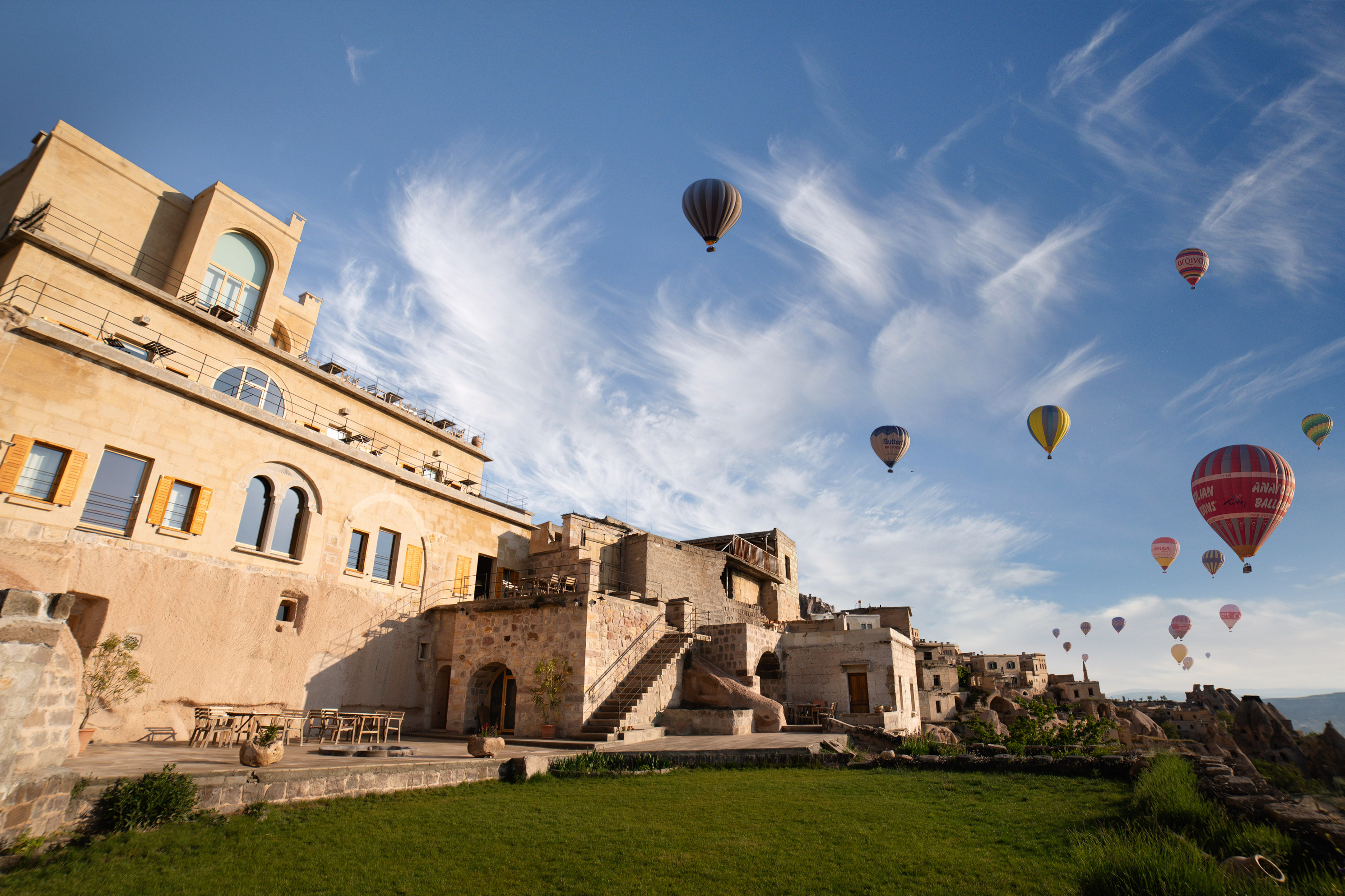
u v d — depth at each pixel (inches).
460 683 899.4
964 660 3046.3
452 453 1233.4
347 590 894.4
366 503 944.9
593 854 368.2
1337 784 417.4
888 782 570.3
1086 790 521.0
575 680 813.2
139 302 815.1
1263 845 322.3
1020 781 567.8
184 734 690.2
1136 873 281.1
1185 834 362.9
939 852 366.6
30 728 339.9
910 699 1208.8
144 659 673.6
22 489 623.5
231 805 412.8
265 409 943.0
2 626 309.3
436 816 439.5
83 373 678.5
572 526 1171.3
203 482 760.3
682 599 1061.8
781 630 1218.0
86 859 323.9
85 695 614.9
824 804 484.4
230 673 743.7
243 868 334.3
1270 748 2295.8
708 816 451.8
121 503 693.9
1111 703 2482.8
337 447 906.7
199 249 926.4
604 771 601.0
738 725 859.4
